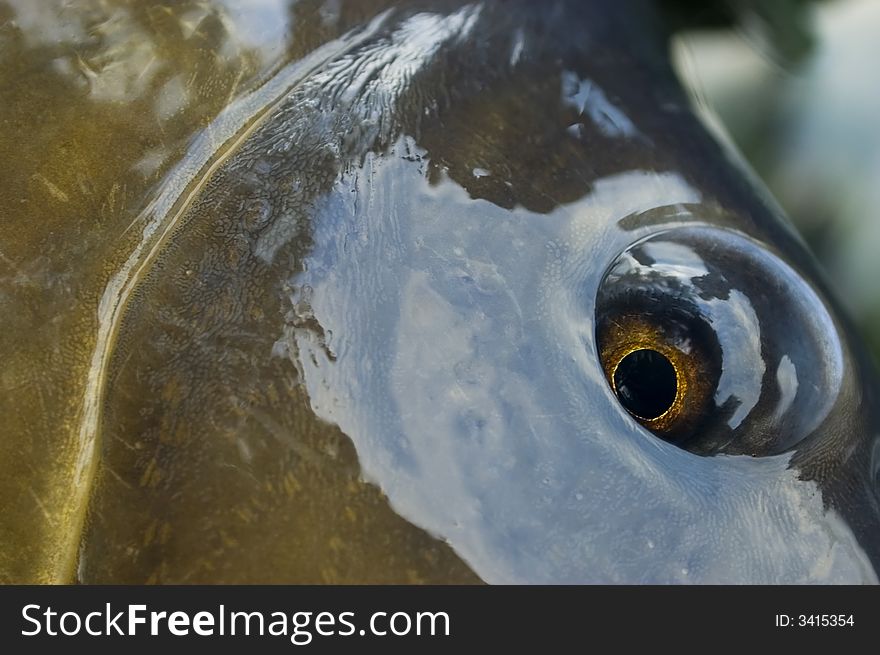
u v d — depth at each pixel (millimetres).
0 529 106
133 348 106
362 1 120
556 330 107
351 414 103
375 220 108
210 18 115
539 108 120
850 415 113
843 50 203
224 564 101
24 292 107
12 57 112
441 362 104
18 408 106
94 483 105
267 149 110
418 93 116
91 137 110
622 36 134
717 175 125
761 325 111
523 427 104
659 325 110
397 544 101
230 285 106
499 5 125
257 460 103
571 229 112
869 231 196
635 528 103
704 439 108
